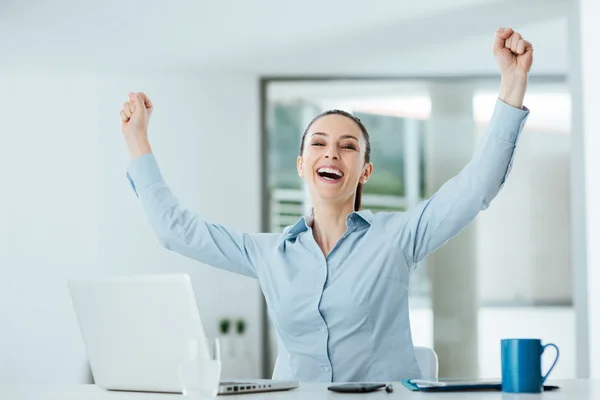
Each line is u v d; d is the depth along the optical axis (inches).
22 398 65.3
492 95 242.5
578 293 188.4
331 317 83.7
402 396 61.5
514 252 237.6
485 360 235.1
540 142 240.8
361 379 83.4
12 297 230.4
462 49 217.5
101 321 67.2
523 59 75.5
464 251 237.6
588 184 183.2
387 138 242.4
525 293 236.8
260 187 241.6
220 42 212.4
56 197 233.0
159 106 238.4
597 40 183.0
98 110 235.0
